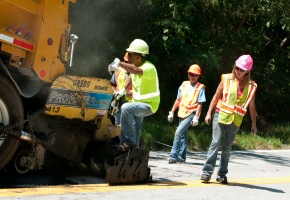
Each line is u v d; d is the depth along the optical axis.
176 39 21.12
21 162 9.22
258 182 10.96
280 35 27.78
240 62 9.67
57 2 8.95
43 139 8.91
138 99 9.30
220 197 8.85
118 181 9.05
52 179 9.32
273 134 23.95
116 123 11.11
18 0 8.31
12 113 8.37
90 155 10.05
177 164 12.97
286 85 27.11
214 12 24.78
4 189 7.93
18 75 8.79
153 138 16.28
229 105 9.82
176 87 23.48
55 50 8.99
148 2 19.80
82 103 9.41
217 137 9.97
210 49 23.00
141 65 9.40
